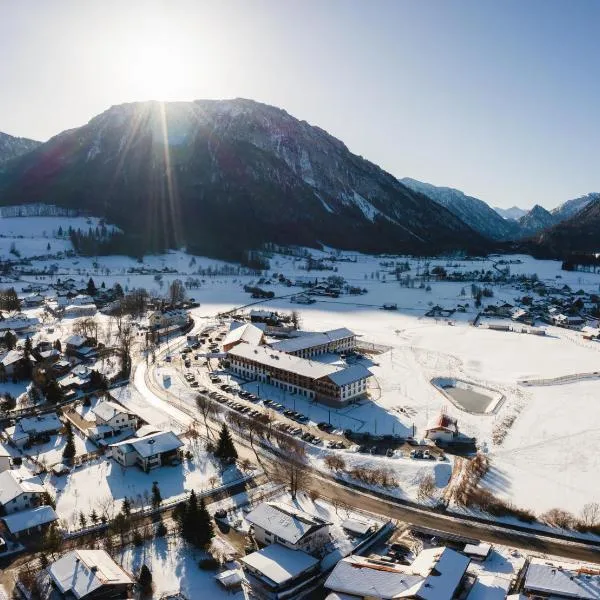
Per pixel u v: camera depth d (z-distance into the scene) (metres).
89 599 62.59
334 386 131.12
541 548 76.44
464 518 84.25
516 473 98.56
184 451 105.56
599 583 65.00
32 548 76.31
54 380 135.38
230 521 82.88
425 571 65.88
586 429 118.19
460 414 128.00
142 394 139.62
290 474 93.81
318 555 74.06
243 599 66.38
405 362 172.12
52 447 108.00
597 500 88.94
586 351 190.25
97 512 85.12
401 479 96.00
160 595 66.69
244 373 156.25
